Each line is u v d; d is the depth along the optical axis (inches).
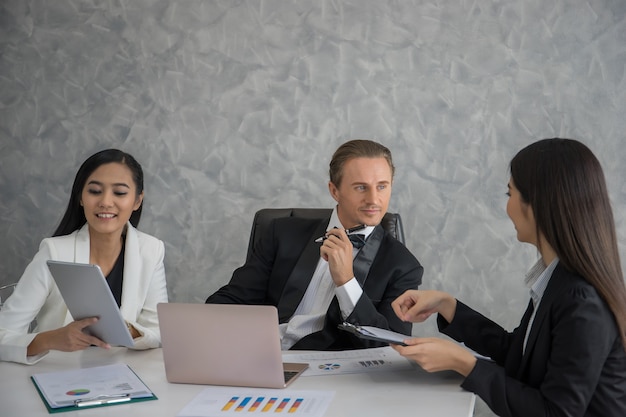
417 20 137.8
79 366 83.0
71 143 151.3
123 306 97.3
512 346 76.1
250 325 72.4
